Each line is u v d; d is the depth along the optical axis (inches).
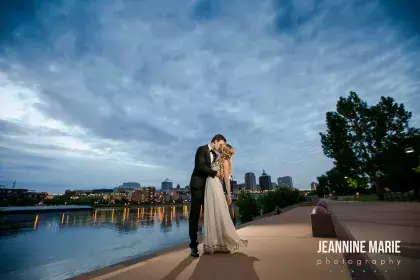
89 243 1790.1
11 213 4416.8
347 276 79.3
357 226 229.6
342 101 1387.8
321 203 181.9
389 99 1291.8
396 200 944.9
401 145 1213.7
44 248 1612.9
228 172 134.7
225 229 119.1
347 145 1364.4
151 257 112.1
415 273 81.4
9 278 994.7
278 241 145.6
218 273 84.8
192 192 125.2
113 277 81.7
